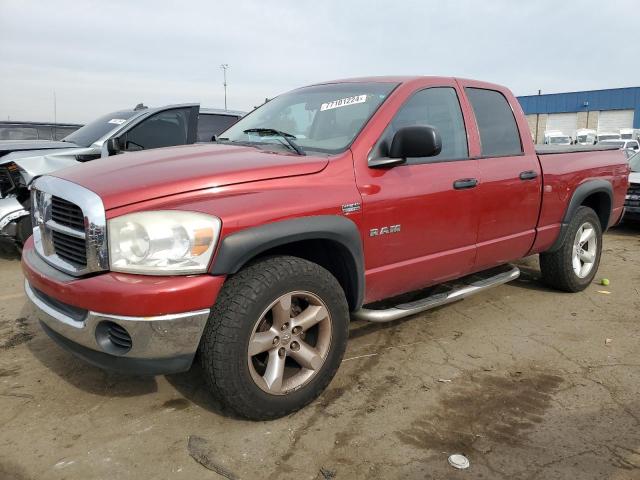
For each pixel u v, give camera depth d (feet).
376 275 10.55
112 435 8.80
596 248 16.89
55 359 11.62
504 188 12.98
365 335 13.05
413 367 11.37
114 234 7.93
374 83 12.16
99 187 8.36
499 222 13.10
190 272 7.95
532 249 14.71
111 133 20.99
